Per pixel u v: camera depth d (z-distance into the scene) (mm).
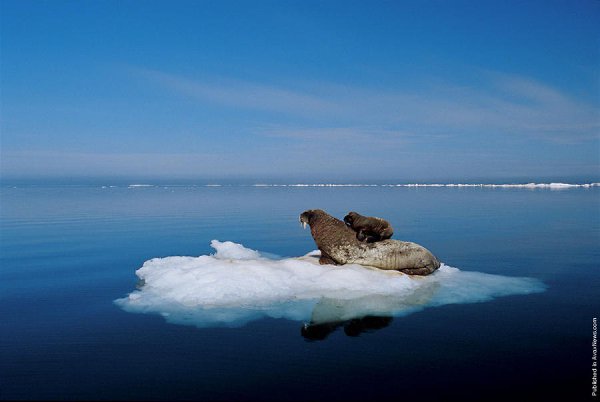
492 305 8859
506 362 6207
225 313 8305
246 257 13633
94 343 6934
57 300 9250
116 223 23203
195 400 5227
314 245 16359
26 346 6832
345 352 6570
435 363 6188
